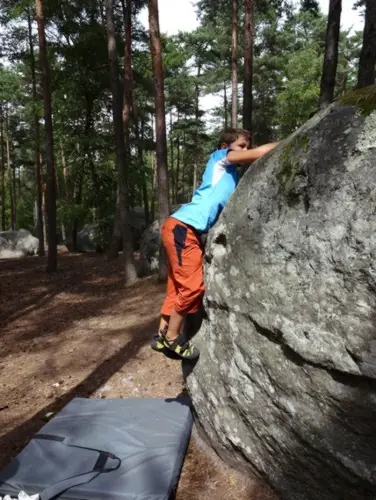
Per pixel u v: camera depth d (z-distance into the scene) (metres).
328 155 2.34
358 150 2.22
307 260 2.37
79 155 17.44
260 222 2.64
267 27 25.44
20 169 43.88
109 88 17.94
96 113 18.70
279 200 2.56
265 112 29.34
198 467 3.20
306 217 2.40
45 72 12.87
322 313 2.30
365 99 2.32
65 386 5.14
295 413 2.49
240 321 2.81
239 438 2.95
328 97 7.98
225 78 29.16
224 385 3.01
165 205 9.69
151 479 2.78
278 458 2.69
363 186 2.16
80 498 2.65
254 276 2.66
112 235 16.97
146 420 3.53
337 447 2.31
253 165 2.81
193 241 2.97
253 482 2.95
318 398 2.37
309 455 2.48
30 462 3.01
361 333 2.14
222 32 24.86
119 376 5.24
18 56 18.47
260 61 27.33
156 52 9.06
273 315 2.54
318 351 2.30
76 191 21.58
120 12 16.25
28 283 12.33
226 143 3.11
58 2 15.12
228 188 3.04
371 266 2.09
